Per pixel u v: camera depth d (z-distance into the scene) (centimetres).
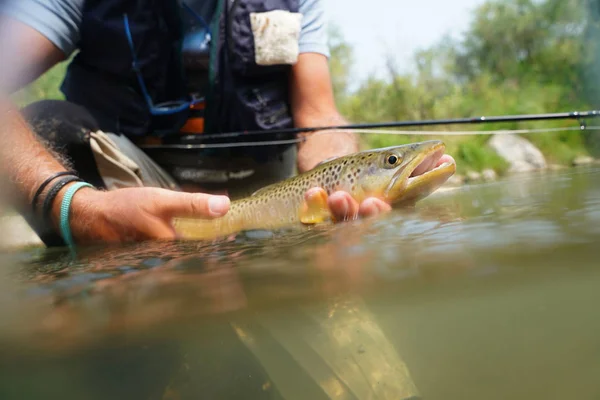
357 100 417
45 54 64
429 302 20
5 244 51
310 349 20
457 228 32
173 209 42
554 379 16
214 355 19
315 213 47
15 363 18
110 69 68
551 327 18
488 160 209
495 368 17
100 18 65
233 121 75
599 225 28
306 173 54
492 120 60
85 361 19
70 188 45
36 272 33
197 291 23
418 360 19
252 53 69
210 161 75
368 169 49
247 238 42
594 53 405
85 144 61
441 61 462
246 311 21
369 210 45
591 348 17
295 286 23
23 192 46
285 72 76
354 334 20
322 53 79
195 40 70
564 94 398
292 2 71
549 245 25
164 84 72
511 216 34
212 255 33
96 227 45
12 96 60
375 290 21
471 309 19
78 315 21
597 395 15
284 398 19
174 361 19
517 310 19
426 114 400
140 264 32
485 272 22
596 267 21
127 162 61
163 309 21
